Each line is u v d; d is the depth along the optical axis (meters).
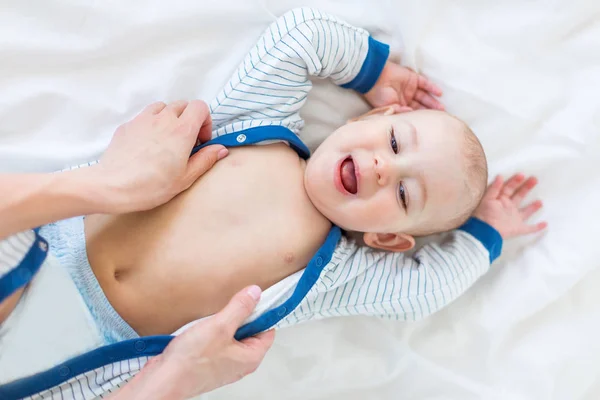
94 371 0.95
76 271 0.94
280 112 1.09
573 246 1.19
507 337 1.21
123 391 0.85
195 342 0.87
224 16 1.09
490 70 1.16
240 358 0.92
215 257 1.01
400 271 1.13
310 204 1.08
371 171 0.99
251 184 1.05
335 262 1.08
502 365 1.21
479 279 1.25
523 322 1.22
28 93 1.05
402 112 1.16
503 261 1.26
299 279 1.02
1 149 1.05
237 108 1.07
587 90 1.16
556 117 1.18
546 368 1.18
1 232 0.76
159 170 0.93
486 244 1.18
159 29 1.08
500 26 1.14
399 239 1.12
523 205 1.24
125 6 1.05
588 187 1.20
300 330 1.21
